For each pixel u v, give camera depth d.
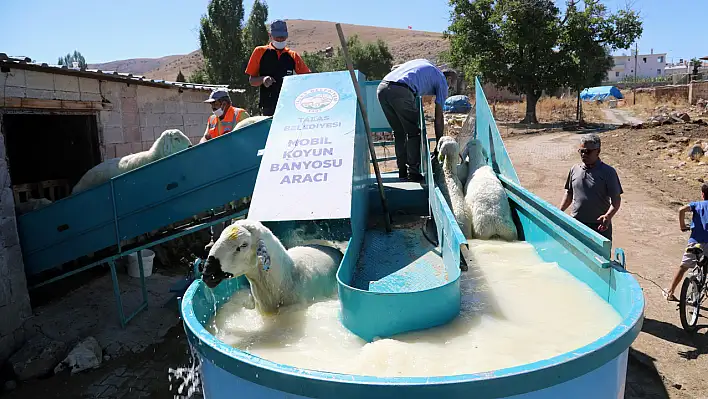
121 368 6.34
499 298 3.41
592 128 29.31
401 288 3.39
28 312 7.09
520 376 2.08
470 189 5.32
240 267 3.17
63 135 9.91
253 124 7.12
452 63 38.19
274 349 2.89
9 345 6.62
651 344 6.15
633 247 9.62
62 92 8.54
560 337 2.82
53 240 7.23
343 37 4.13
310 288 3.53
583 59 33.06
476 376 2.06
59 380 6.14
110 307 7.79
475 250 4.60
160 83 10.82
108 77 9.35
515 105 45.22
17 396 5.84
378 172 4.57
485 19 34.75
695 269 6.65
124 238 7.27
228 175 7.24
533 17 33.09
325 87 4.74
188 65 127.12
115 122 9.93
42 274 7.68
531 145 23.08
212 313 3.44
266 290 3.33
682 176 15.16
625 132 23.56
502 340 2.79
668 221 11.23
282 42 7.52
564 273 3.89
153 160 7.87
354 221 3.91
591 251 3.42
